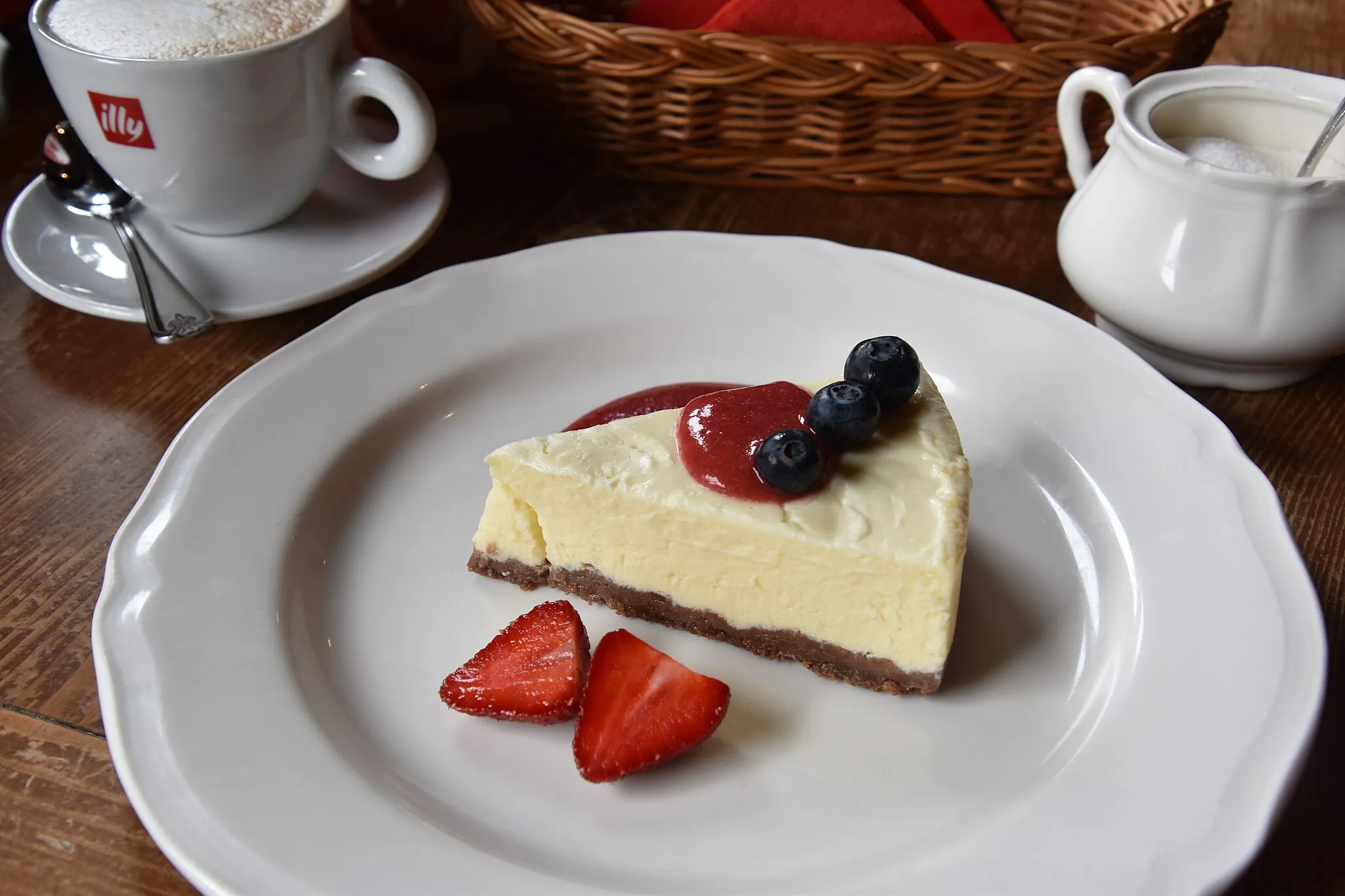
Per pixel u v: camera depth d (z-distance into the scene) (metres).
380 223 0.59
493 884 0.42
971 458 0.53
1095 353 0.54
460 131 0.67
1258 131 0.55
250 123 0.55
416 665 0.48
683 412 0.50
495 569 0.51
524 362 0.56
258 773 0.43
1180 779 0.43
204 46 0.54
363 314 0.55
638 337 0.56
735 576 0.48
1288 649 0.45
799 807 0.44
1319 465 0.52
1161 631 0.47
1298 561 0.47
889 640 0.47
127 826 0.43
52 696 0.46
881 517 0.47
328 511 0.51
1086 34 0.66
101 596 0.46
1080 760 0.44
